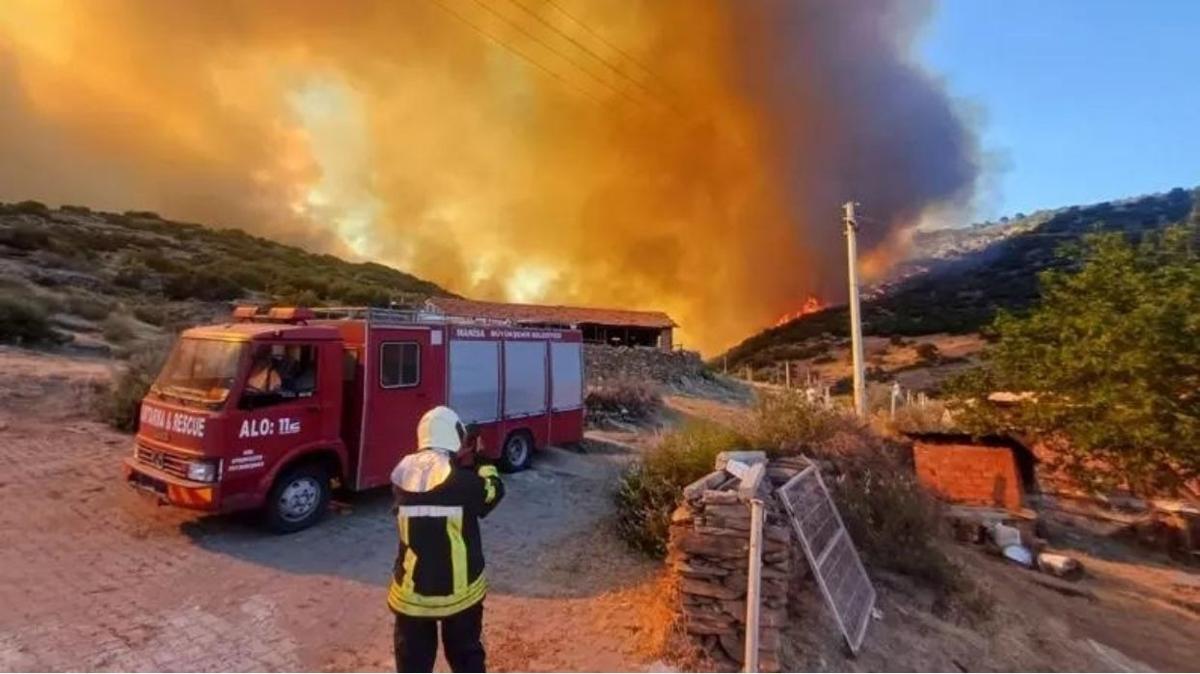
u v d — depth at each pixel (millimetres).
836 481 7805
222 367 6922
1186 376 11414
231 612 5332
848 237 18500
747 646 4594
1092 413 12414
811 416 9055
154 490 6914
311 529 7508
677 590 5234
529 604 5816
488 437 10531
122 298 28750
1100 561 11352
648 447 9203
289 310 8141
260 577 6082
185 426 6742
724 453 6617
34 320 16391
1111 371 11891
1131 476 12102
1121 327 11789
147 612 5219
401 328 8766
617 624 5461
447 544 3551
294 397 7332
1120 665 6766
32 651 4496
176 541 6793
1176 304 11461
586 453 13500
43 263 30906
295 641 4941
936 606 6797
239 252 56812
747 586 4945
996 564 9781
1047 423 12922
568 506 9219
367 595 5859
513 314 37469
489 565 6734
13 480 7938
